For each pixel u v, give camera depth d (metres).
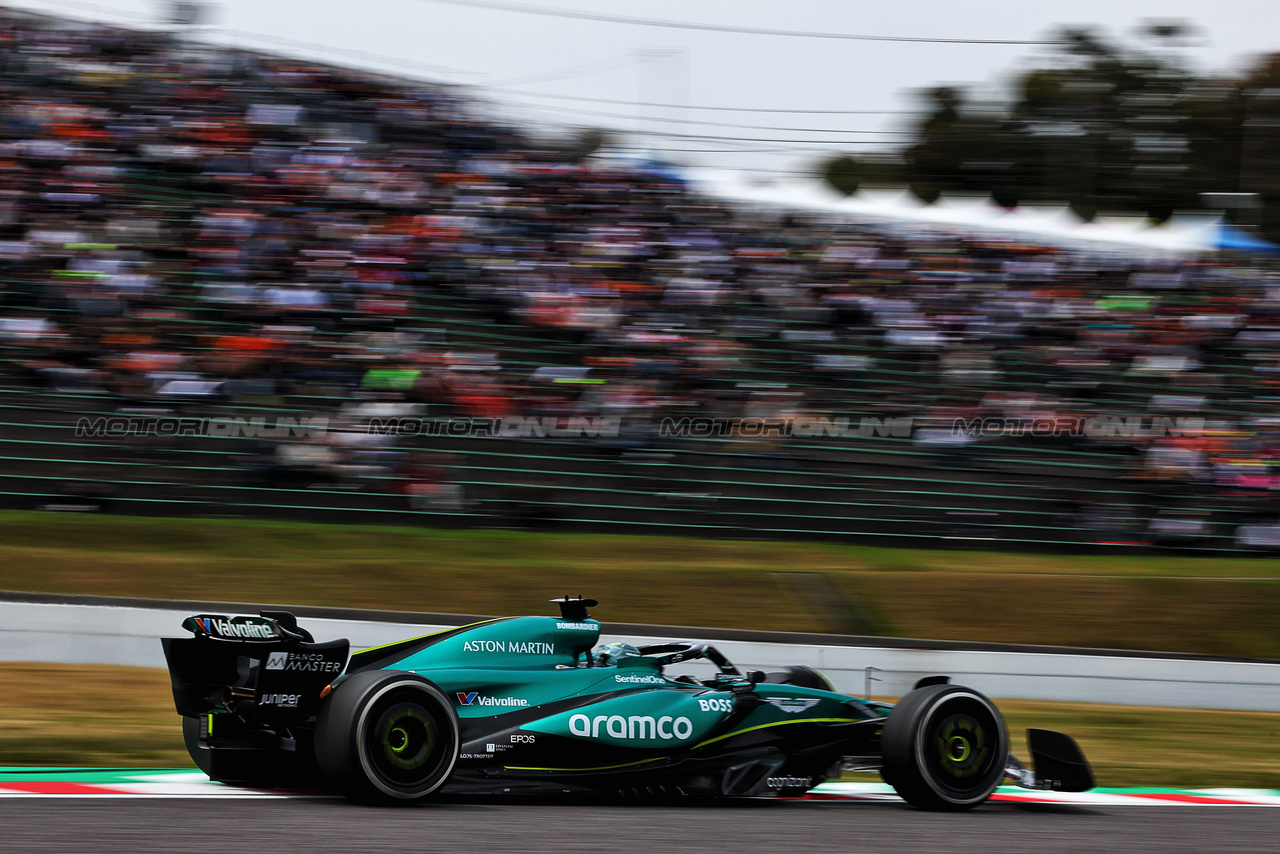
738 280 74.00
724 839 15.89
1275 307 80.12
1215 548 58.12
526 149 83.12
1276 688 42.75
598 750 19.55
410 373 57.38
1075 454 64.00
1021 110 130.75
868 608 47.97
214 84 76.75
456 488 53.81
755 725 21.25
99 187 64.31
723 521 55.91
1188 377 72.06
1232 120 121.75
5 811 16.03
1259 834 19.19
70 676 34.16
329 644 18.80
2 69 73.44
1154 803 23.42
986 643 44.12
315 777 19.19
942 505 59.31
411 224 68.38
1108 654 43.28
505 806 18.42
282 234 64.31
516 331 64.19
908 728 20.34
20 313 55.28
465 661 19.77
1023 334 73.75
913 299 75.44
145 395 53.50
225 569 45.06
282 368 55.97
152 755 23.73
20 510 48.12
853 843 16.09
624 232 75.25
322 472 52.72
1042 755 21.23
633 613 45.44
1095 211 122.19
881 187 132.50
